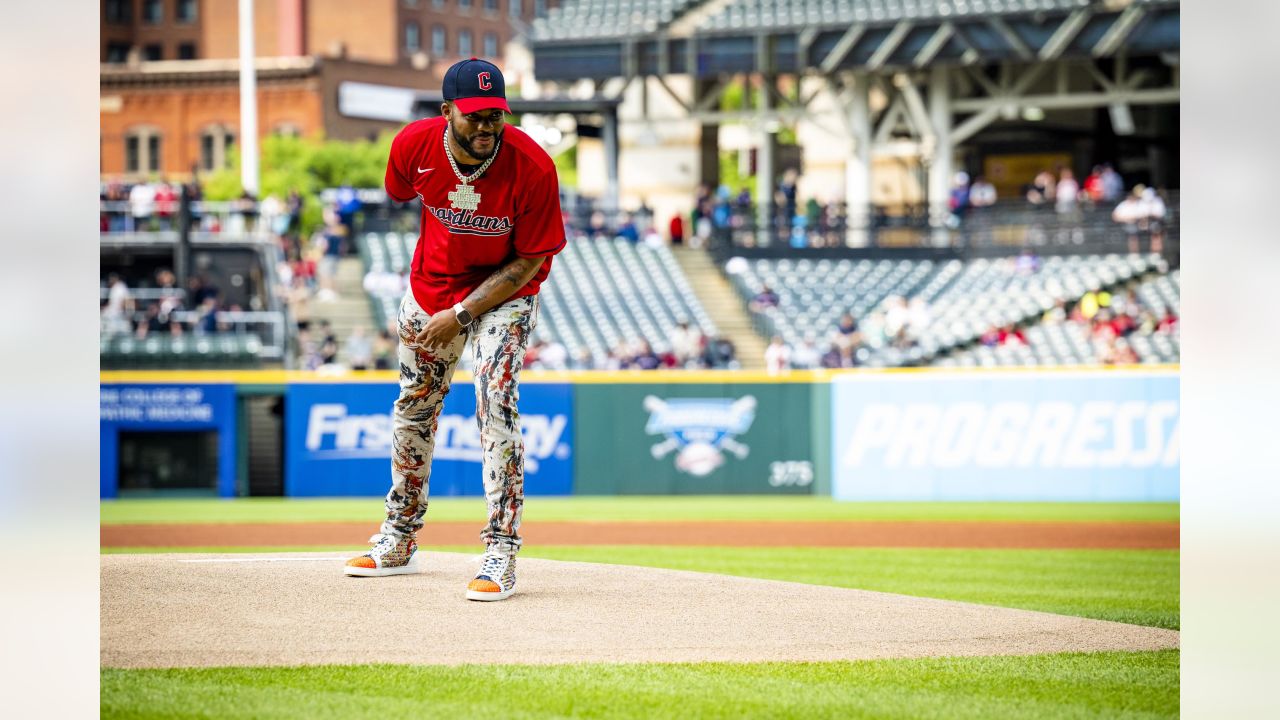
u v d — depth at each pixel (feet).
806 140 148.46
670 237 110.52
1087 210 104.47
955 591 31.24
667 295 101.55
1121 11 101.04
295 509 63.82
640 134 120.37
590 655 17.48
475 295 19.60
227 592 20.25
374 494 71.97
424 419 21.04
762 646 18.45
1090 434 69.10
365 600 19.94
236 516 59.00
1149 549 43.75
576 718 14.69
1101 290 98.73
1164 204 104.12
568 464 73.00
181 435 72.08
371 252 99.96
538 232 19.48
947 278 103.65
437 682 15.97
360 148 213.05
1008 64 111.55
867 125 113.80
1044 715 15.42
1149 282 98.89
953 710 15.52
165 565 22.47
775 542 46.37
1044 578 34.40
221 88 237.04
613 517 58.39
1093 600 29.35
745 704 15.44
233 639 17.69
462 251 19.52
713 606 20.81
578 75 114.01
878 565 37.99
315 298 96.63
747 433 73.41
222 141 237.66
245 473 72.33
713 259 107.14
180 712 14.60
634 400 73.15
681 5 112.06
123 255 92.53
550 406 72.90
